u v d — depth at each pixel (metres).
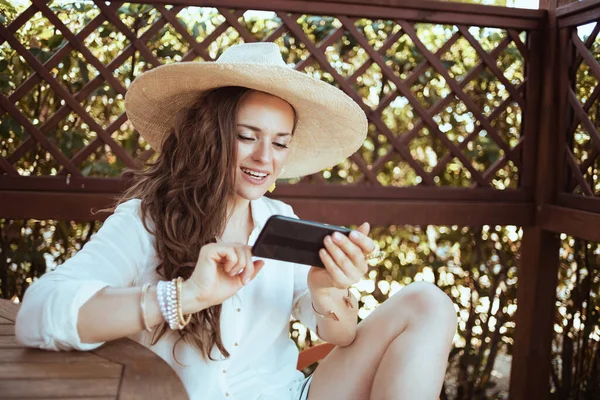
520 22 2.86
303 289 1.56
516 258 3.26
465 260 3.27
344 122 1.62
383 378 1.30
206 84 1.45
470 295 3.24
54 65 2.59
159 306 1.14
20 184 2.56
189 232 1.38
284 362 1.54
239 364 1.46
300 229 1.19
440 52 2.84
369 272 3.24
